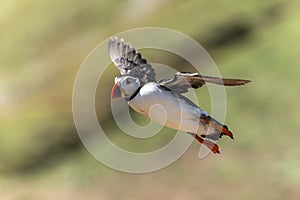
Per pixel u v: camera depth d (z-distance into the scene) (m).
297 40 27.92
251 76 26.81
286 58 27.02
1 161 30.16
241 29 31.73
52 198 26.08
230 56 29.61
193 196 22.88
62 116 31.59
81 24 39.94
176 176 23.92
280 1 32.53
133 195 24.08
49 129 31.08
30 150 30.16
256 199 21.64
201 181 23.23
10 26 43.12
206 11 33.62
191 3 34.97
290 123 23.78
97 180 25.78
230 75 27.50
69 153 29.12
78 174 26.75
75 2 41.28
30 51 40.41
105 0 40.03
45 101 33.81
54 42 39.94
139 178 24.75
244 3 33.22
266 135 23.77
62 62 37.25
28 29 42.06
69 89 33.69
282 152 22.84
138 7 37.69
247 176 22.56
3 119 33.78
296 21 29.59
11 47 41.34
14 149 30.59
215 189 22.70
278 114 24.36
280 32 29.27
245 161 23.09
